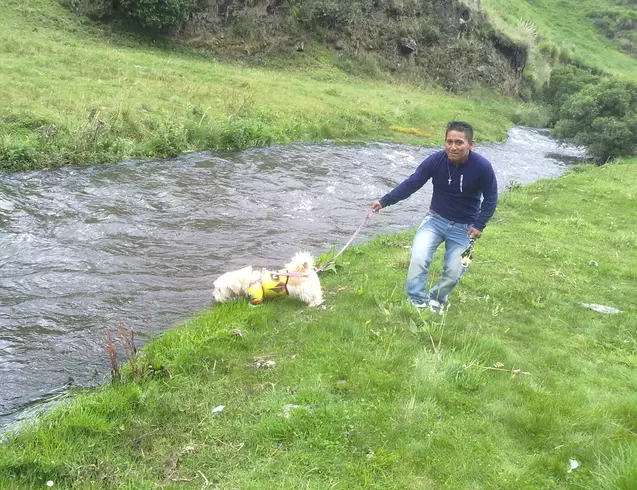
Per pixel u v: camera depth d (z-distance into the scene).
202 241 7.87
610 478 3.24
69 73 15.23
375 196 11.40
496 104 31.70
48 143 10.72
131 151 11.74
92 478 3.28
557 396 4.36
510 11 45.41
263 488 3.24
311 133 16.38
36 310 5.59
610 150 20.27
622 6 61.16
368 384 4.33
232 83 18.81
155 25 23.23
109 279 6.43
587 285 7.48
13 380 4.48
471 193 5.32
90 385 4.48
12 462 3.28
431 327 5.34
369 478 3.34
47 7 22.42
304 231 8.80
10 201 8.46
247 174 11.62
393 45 31.69
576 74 32.50
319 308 5.90
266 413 3.95
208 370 4.52
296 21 28.80
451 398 4.21
